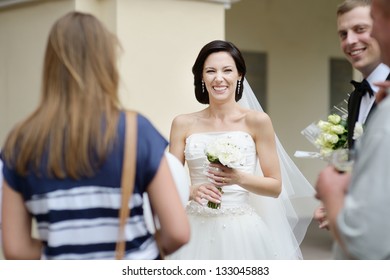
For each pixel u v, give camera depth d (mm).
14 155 3117
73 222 3068
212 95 5922
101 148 3023
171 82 8445
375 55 4891
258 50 14664
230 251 5762
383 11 2916
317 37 15352
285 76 15008
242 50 14469
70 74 3092
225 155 5582
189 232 3164
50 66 3150
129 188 3053
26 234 3230
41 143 3062
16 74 8562
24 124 3139
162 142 3168
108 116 3062
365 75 5000
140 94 8164
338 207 2801
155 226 3256
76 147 3020
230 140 5695
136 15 8133
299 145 15242
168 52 8414
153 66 8281
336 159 2924
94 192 3059
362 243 2562
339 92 15695
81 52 3129
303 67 15219
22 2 8320
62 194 3064
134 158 3068
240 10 14383
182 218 3139
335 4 15477
